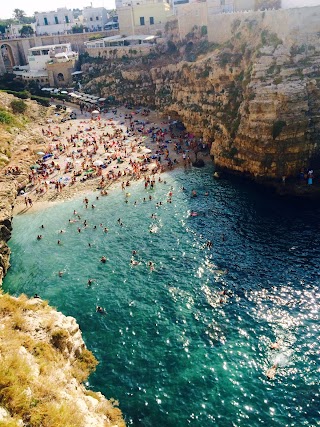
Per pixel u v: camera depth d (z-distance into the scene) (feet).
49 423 48.52
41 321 72.08
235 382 79.51
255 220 137.80
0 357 56.34
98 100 308.19
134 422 72.38
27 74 355.56
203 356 86.07
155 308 101.55
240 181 168.55
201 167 186.91
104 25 455.63
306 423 70.74
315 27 159.22
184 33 276.00
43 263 125.29
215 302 101.65
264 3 240.73
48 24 464.24
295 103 148.66
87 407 59.72
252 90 159.63
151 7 345.31
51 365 61.93
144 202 159.63
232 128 174.50
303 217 136.36
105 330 95.35
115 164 196.85
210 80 205.87
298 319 93.76
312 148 152.76
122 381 80.79
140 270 117.70
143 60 311.06
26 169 191.52
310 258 115.03
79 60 373.61
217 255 120.98
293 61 159.12
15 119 239.71
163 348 88.94
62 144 225.56
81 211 156.87
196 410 74.38
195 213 146.61
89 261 124.57
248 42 189.98
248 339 89.56
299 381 78.64
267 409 73.72
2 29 505.66
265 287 105.09
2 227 138.82
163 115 261.03
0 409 46.88
